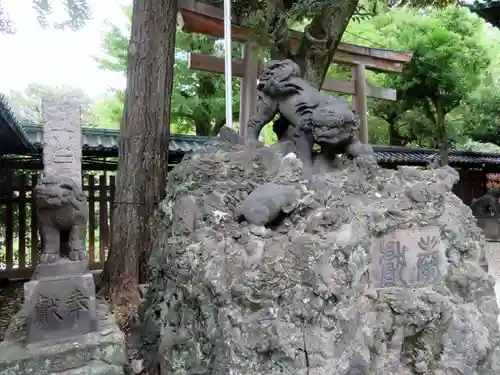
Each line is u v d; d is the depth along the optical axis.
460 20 10.18
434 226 2.78
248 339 2.00
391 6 7.77
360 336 2.25
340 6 5.60
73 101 4.38
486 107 10.94
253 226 2.32
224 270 2.16
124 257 4.85
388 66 8.32
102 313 4.04
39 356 3.15
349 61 7.91
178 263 2.40
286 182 2.53
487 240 9.46
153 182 4.98
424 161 10.69
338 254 2.18
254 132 3.18
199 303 2.22
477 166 12.51
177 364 2.43
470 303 2.84
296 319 2.06
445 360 2.65
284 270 2.11
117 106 12.05
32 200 6.50
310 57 6.02
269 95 3.10
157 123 5.01
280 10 5.84
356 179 2.84
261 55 7.01
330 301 2.13
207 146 3.20
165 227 2.89
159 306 2.81
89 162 7.72
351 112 2.79
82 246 3.76
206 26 6.27
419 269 2.70
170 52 5.13
